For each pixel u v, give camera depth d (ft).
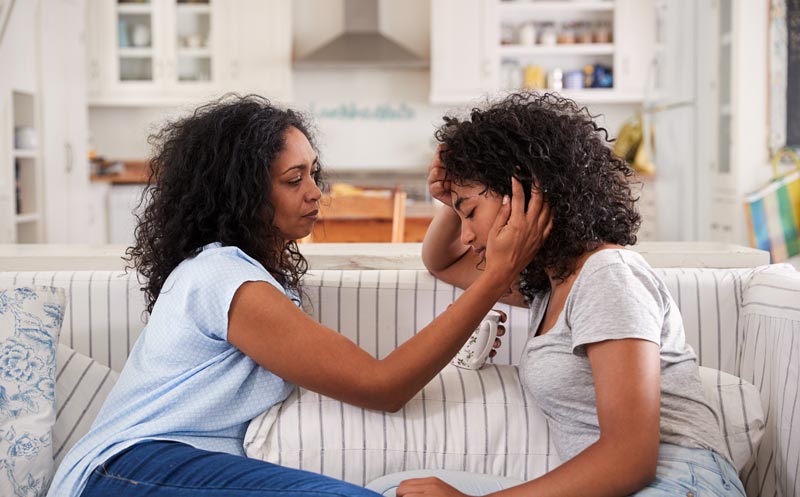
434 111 21.44
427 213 13.60
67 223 15.90
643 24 19.88
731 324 6.22
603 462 3.92
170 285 4.91
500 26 20.57
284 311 4.64
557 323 4.50
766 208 14.10
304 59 20.18
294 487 4.17
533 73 20.25
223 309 4.65
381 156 21.57
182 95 20.34
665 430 4.28
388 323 6.37
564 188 4.46
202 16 20.39
